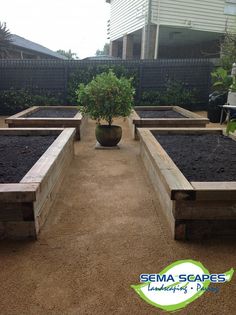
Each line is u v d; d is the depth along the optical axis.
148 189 3.20
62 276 1.82
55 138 4.04
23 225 2.16
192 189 2.04
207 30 12.63
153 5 11.28
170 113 7.13
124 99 4.73
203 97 9.62
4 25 12.75
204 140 3.95
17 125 5.42
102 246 2.13
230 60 7.93
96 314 1.54
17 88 9.18
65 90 9.22
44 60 9.02
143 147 4.08
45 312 1.55
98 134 4.95
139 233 2.30
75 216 2.58
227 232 2.20
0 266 1.92
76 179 3.51
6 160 3.01
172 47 18.98
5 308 1.58
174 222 2.17
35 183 2.19
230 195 2.06
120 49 17.66
